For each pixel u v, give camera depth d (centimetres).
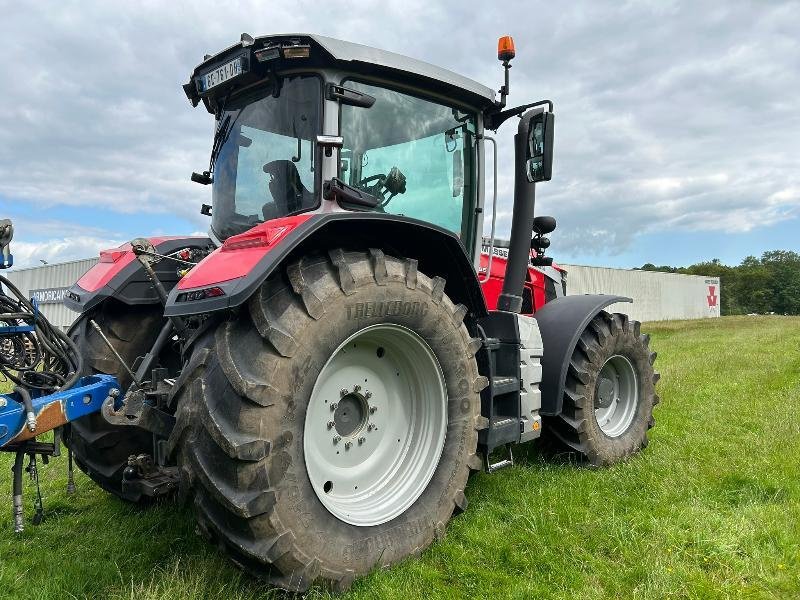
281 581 229
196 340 243
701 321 2877
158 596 231
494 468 334
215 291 223
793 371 870
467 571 264
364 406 282
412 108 327
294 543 226
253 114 314
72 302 348
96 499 364
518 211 382
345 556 245
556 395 388
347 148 296
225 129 330
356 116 301
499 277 454
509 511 326
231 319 235
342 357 270
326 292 241
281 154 298
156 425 242
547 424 415
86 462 324
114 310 339
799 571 264
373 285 255
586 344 409
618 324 433
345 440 273
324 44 275
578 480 377
